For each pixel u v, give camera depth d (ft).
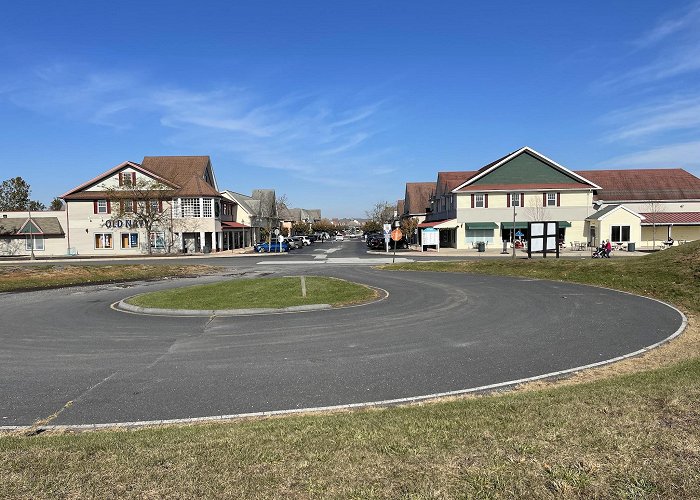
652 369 23.65
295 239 221.05
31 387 23.32
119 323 40.45
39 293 64.95
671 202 165.89
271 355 28.53
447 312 41.78
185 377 24.57
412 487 11.35
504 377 23.38
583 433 14.17
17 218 171.53
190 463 13.15
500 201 154.51
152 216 154.40
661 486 11.12
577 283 62.59
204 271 96.37
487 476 11.73
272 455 13.53
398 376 23.89
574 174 152.87
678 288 49.39
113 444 14.98
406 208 253.03
